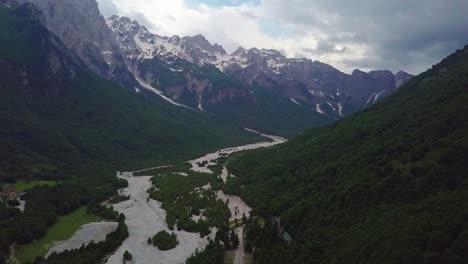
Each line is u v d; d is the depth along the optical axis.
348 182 152.62
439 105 189.00
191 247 144.38
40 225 155.62
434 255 90.12
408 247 95.50
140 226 167.00
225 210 182.38
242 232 156.75
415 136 163.75
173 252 139.62
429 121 173.62
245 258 133.25
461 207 103.94
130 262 130.25
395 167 143.75
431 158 136.50
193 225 163.50
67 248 142.38
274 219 157.50
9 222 153.25
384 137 184.75
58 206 184.50
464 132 148.75
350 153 188.25
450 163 131.00
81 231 160.88
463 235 91.69
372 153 171.62
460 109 168.38
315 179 176.88
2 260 129.50
